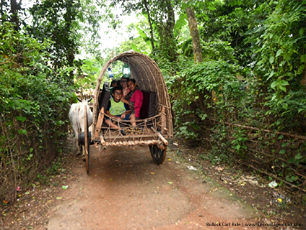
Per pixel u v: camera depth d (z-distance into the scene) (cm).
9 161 326
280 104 314
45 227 275
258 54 361
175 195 344
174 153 534
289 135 319
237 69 441
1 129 319
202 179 394
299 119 314
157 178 402
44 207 316
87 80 920
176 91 588
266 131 354
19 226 276
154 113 446
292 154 326
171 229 269
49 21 702
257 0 466
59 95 505
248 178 383
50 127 475
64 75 677
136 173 426
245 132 398
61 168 452
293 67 306
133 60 488
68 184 386
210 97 478
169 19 867
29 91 381
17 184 349
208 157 485
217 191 350
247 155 407
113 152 555
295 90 309
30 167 388
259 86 366
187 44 901
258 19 393
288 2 284
